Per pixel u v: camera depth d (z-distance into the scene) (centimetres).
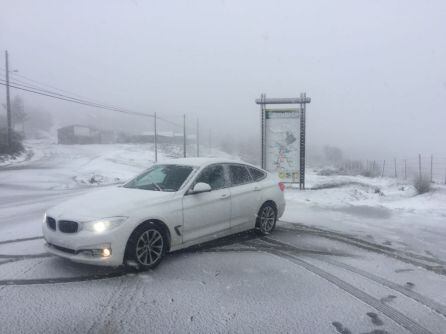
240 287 524
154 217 586
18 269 581
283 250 709
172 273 573
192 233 651
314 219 1038
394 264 643
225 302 476
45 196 1684
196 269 592
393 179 2725
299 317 439
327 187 1914
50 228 578
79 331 400
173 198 627
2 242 753
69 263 610
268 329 411
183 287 520
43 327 406
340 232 877
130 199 597
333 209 1225
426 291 526
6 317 428
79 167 4194
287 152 1772
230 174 751
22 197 1642
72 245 540
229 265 614
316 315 445
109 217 546
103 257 536
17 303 462
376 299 495
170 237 614
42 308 450
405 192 1797
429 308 472
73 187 2309
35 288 509
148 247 581
